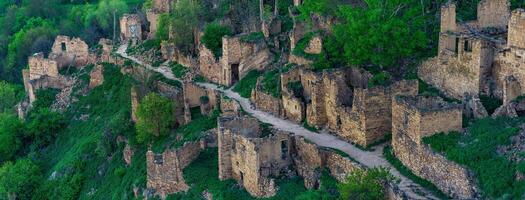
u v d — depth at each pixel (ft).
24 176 447.42
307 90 369.30
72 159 443.73
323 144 331.77
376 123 325.01
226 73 432.25
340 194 281.95
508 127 284.61
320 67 374.22
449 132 292.81
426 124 290.56
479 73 324.60
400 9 386.93
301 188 313.12
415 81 328.29
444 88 345.72
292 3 482.69
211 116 398.62
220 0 504.02
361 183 273.33
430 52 362.12
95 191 415.23
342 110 336.70
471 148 277.03
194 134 382.01
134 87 439.63
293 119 369.30
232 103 395.96
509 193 256.11
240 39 428.56
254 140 319.27
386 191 275.59
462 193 271.49
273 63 424.46
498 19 354.54
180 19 482.28
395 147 308.60
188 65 469.57
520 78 309.01
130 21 560.20
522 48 307.37
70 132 488.85
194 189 346.33
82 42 540.52
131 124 435.53
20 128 498.69
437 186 283.18
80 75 526.57
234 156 336.90
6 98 592.60
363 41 353.51
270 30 441.27
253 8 484.74
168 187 362.74
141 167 391.24
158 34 513.04
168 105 403.95
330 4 404.98
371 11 358.84
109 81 503.20
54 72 532.73
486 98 322.14
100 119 475.31
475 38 328.29
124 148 418.72
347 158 308.60
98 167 426.92
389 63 357.41
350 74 358.02
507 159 266.16
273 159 324.80
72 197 421.59
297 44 409.69
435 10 394.32
